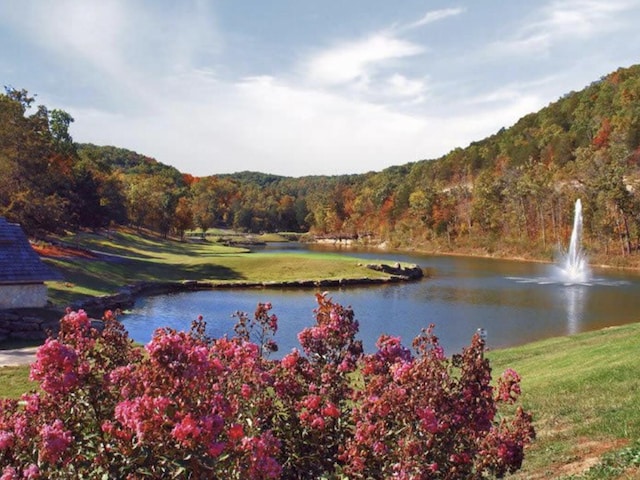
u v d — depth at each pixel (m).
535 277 53.56
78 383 4.20
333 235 134.50
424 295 41.19
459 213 100.44
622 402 10.45
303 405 5.11
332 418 5.11
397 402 4.57
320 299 6.23
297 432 5.06
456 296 40.44
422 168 160.12
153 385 3.83
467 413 4.81
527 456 8.74
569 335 24.55
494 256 83.31
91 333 4.96
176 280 46.34
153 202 93.50
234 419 4.45
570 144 113.62
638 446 7.77
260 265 54.34
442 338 26.67
